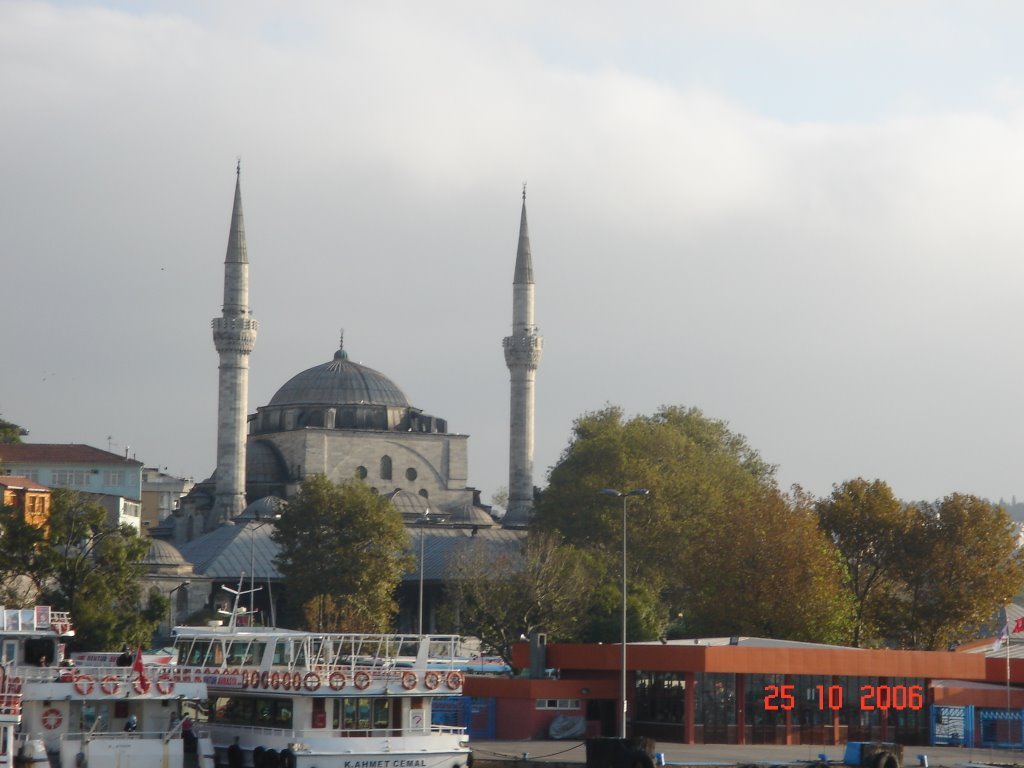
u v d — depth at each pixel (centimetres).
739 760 14138
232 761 12975
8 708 11594
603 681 16450
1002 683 18038
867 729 16888
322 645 13800
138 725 12756
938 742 17312
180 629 14875
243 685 13288
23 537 19688
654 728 16188
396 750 12988
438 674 13362
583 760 13775
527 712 16038
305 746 12775
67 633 12950
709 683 16025
